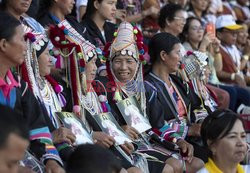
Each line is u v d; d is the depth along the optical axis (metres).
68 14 15.93
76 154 7.14
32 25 13.27
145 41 17.73
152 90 13.45
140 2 19.34
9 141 6.48
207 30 18.33
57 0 14.43
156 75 13.80
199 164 12.46
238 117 9.88
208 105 14.57
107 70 13.01
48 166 9.76
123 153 11.73
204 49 18.12
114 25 16.33
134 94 13.12
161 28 18.31
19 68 10.70
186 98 14.16
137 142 12.53
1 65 9.79
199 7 21.06
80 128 11.21
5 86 9.69
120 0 18.50
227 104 16.92
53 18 14.46
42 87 11.15
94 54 12.16
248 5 25.39
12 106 9.70
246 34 21.70
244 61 21.08
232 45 20.34
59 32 11.98
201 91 14.54
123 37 13.03
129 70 12.99
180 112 13.95
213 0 22.02
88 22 15.65
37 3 14.25
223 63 19.77
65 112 11.29
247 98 17.75
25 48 10.02
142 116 12.84
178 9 18.05
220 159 9.91
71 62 11.84
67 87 11.88
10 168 6.57
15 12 12.84
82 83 11.93
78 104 11.77
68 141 10.62
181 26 18.08
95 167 6.98
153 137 12.87
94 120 11.93
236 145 9.78
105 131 11.82
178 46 13.79
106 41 15.73
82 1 17.41
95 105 12.27
